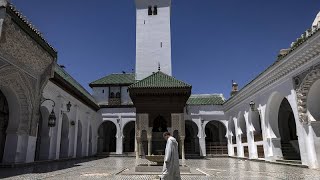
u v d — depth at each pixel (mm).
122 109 24125
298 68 10961
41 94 11570
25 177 7375
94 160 16531
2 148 10969
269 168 10750
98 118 24156
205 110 23672
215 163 14117
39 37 10281
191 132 27375
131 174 8266
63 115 16438
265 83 14133
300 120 10859
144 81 10953
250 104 15766
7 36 8508
